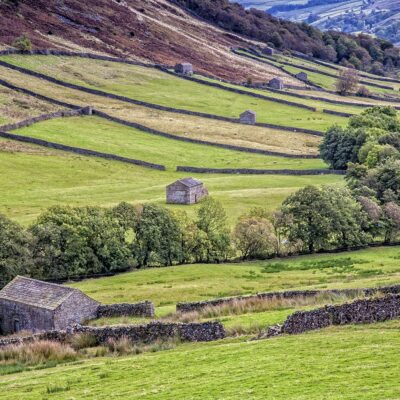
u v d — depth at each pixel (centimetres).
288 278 16838
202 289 15838
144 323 10994
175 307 13450
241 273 17962
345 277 16162
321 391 6431
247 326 9756
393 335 7881
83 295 13050
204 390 7019
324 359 7400
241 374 7356
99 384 7969
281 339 8556
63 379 8406
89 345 10281
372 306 8638
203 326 9700
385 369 6806
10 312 13400
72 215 19212
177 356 8656
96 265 18938
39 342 10300
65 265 18500
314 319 8856
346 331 8394
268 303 11525
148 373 8106
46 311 12750
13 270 17350
